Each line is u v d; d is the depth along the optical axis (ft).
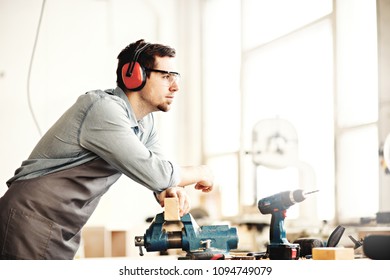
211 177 7.61
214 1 23.95
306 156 17.92
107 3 23.93
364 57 15.72
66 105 22.99
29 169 7.43
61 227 7.34
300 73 18.49
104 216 22.67
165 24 24.88
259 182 20.13
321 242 7.37
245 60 21.47
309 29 18.08
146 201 23.24
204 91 24.52
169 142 24.76
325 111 17.31
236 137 22.43
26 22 22.68
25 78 22.53
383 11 14.96
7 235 7.17
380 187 14.40
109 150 7.11
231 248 6.86
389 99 14.60
